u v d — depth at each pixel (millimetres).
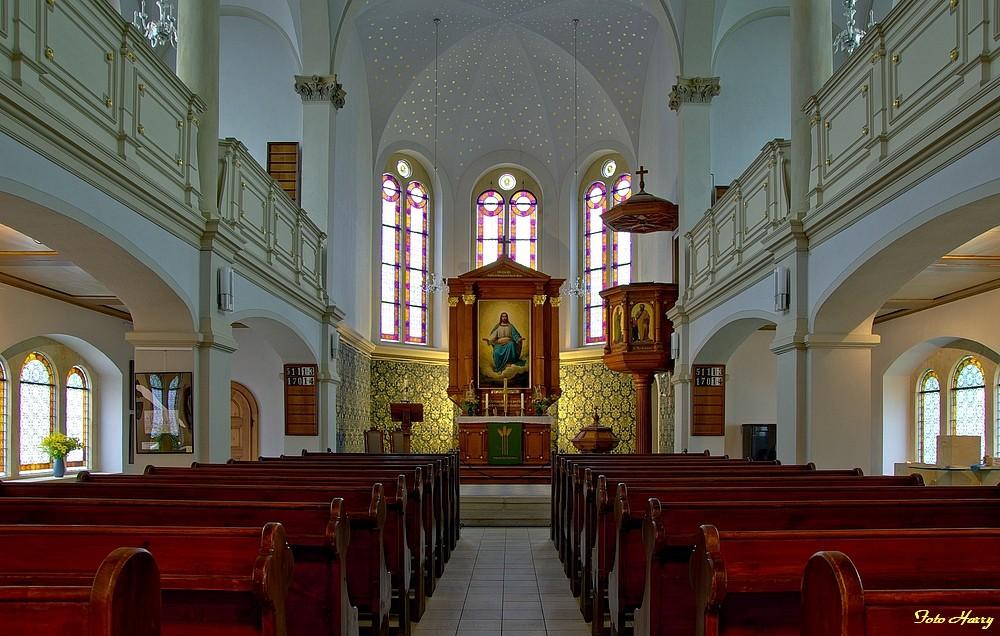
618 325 17328
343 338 16594
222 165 9727
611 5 17719
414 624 6801
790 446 9180
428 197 22594
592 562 6824
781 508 4398
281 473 7266
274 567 3162
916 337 14352
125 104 7266
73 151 6148
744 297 11344
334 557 4359
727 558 3195
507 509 12695
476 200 22906
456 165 22609
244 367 16016
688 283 14773
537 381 20938
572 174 22266
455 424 20953
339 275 16078
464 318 21031
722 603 3240
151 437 8711
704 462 9367
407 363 21156
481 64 20344
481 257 22781
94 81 6684
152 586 2250
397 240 21625
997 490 5422
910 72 6918
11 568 3264
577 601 7605
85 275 11922
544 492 14312
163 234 8086
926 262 7512
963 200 5898
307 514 4398
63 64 6148
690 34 14898
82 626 2070
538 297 21172
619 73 19406
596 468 7832
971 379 14430
